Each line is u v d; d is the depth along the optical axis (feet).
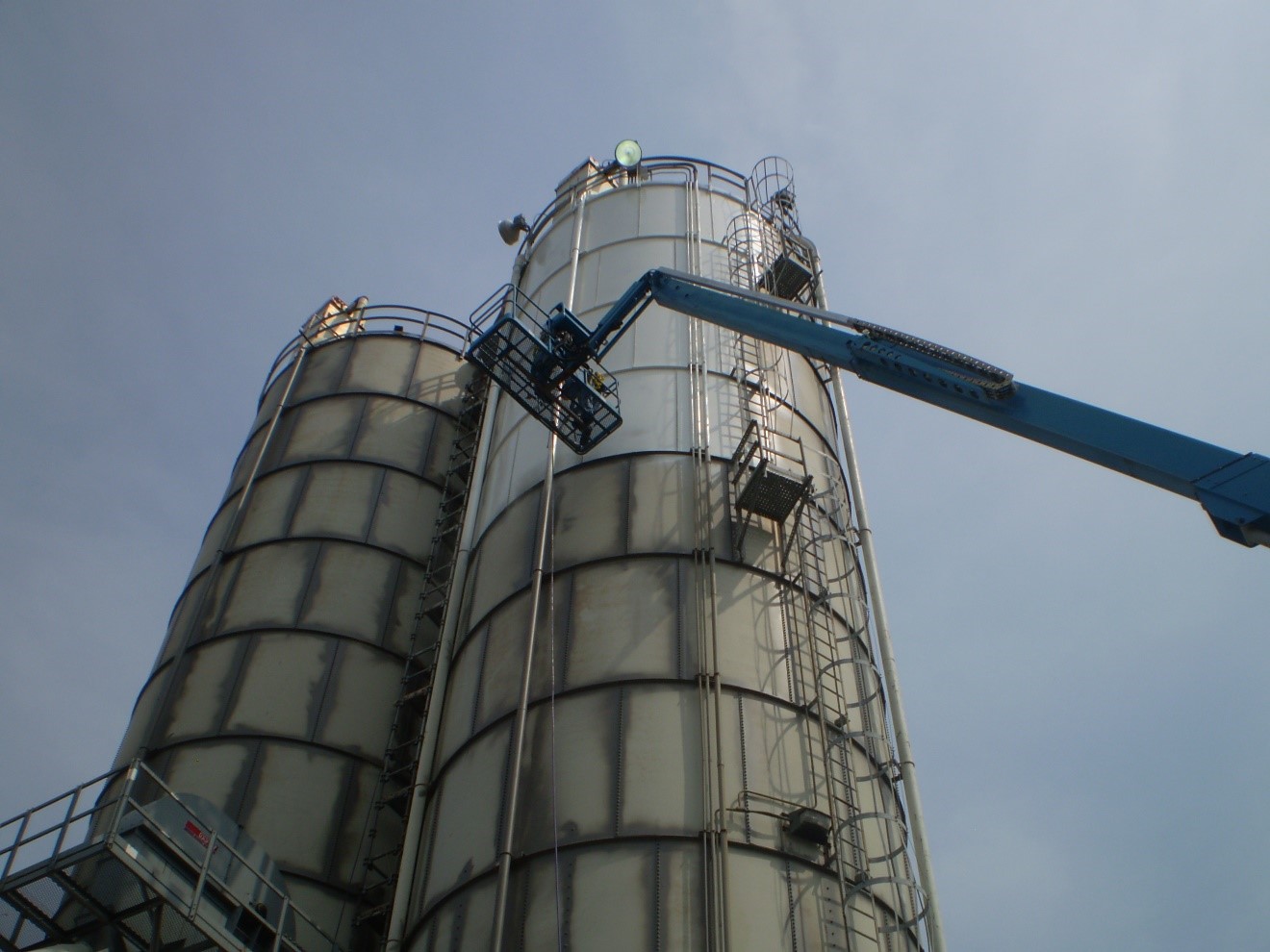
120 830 64.23
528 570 81.41
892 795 74.69
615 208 113.19
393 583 113.80
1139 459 47.91
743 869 62.13
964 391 55.98
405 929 70.79
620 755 67.05
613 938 59.36
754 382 92.53
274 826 92.43
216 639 106.63
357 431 127.95
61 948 61.36
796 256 109.60
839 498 91.25
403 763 100.32
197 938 67.15
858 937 62.39
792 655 75.05
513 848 65.31
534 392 86.99
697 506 81.35
